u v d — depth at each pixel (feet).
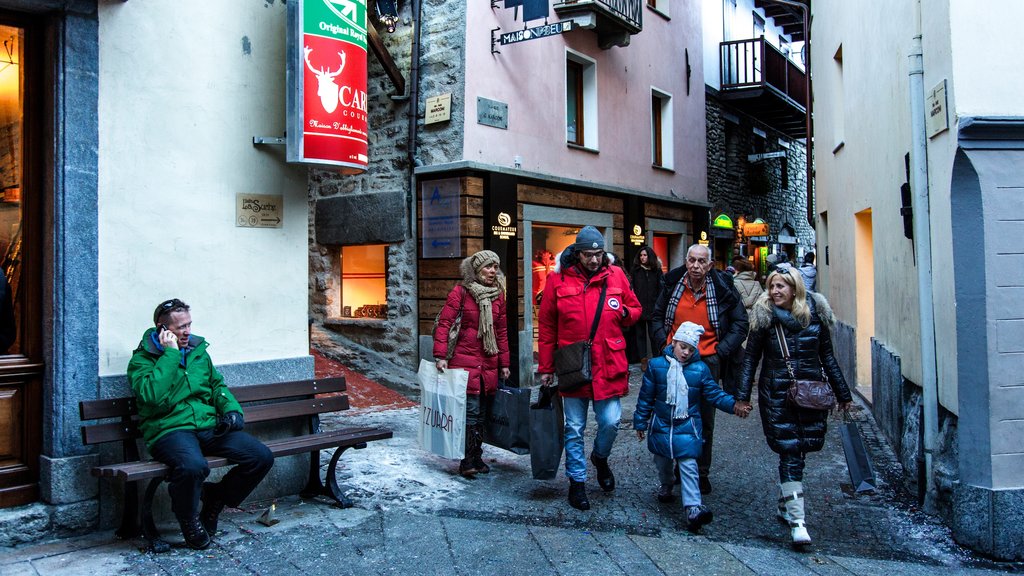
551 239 39.32
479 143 33.71
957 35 14.51
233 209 16.37
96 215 14.47
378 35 33.65
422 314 34.24
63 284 14.10
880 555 14.19
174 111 15.52
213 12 16.10
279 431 17.02
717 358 17.52
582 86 42.19
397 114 35.24
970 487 14.30
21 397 14.37
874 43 24.35
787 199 74.28
